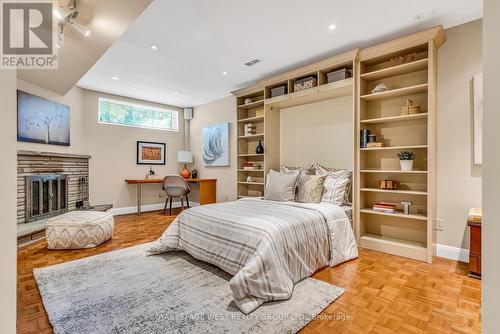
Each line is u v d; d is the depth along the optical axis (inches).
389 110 121.1
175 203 235.8
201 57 131.9
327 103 146.1
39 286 79.2
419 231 113.3
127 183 207.2
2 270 23.9
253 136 179.3
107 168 196.7
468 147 99.9
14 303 25.2
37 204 141.9
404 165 108.8
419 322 61.5
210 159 220.2
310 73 138.3
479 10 92.1
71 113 172.2
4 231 24.2
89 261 100.2
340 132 140.5
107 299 71.4
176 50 124.0
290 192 130.0
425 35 100.0
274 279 71.1
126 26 81.8
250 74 156.8
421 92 111.5
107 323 60.4
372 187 125.7
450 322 61.6
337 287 78.9
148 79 165.9
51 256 106.7
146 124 220.8
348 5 89.4
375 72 115.3
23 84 135.0
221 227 89.7
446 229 104.9
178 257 105.0
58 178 155.8
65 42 90.4
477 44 98.3
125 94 200.2
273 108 167.3
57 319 62.0
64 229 114.6
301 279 83.6
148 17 96.7
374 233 125.6
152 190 221.6
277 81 152.0
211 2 87.7
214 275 87.1
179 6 90.0
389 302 70.5
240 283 66.8
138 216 193.8
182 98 211.9
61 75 124.3
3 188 24.2
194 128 239.9
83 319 62.1
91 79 165.5
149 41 115.0
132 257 105.0
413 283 82.0
